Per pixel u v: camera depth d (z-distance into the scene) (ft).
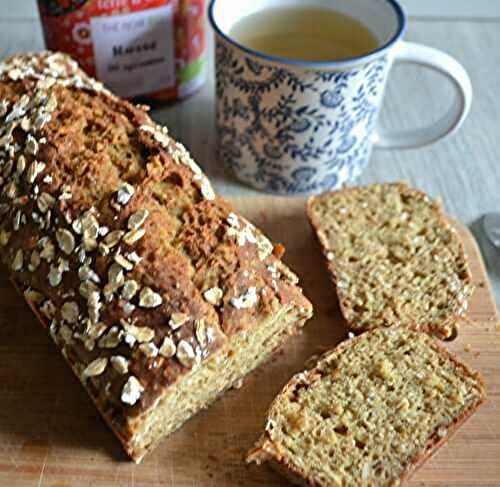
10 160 1.13
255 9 1.34
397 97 1.63
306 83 1.20
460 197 1.43
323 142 1.29
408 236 1.26
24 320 1.18
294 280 1.11
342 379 1.10
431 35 1.79
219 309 1.03
